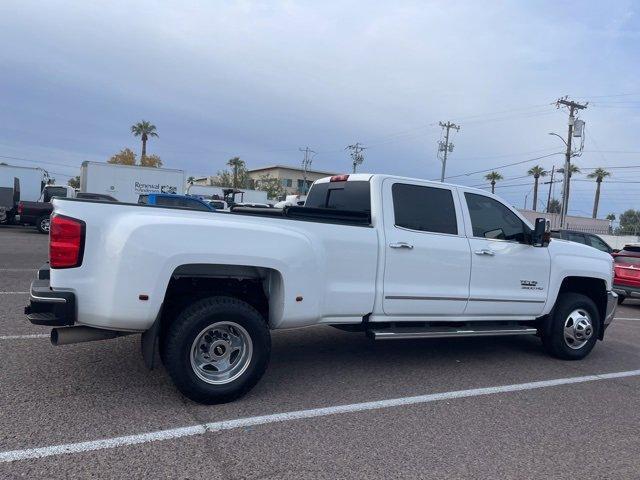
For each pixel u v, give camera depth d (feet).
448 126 167.53
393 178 18.11
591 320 22.33
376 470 11.50
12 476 10.34
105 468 10.87
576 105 117.08
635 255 41.42
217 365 14.73
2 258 43.78
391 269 17.37
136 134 208.85
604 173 232.53
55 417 13.17
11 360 17.30
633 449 13.32
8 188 77.87
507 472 11.76
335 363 19.43
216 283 15.96
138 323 13.50
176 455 11.62
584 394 17.57
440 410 15.28
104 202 13.70
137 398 14.70
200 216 14.46
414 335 17.80
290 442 12.61
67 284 13.19
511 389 17.61
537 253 20.77
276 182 263.70
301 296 15.37
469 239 19.25
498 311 19.92
